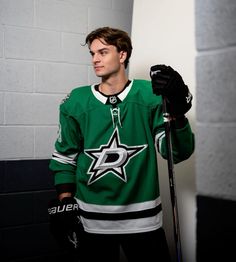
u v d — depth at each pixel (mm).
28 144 2312
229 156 808
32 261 2326
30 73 2305
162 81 1259
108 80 1479
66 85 2408
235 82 793
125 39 1488
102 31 1459
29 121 2312
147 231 1413
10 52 2248
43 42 2334
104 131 1442
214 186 842
